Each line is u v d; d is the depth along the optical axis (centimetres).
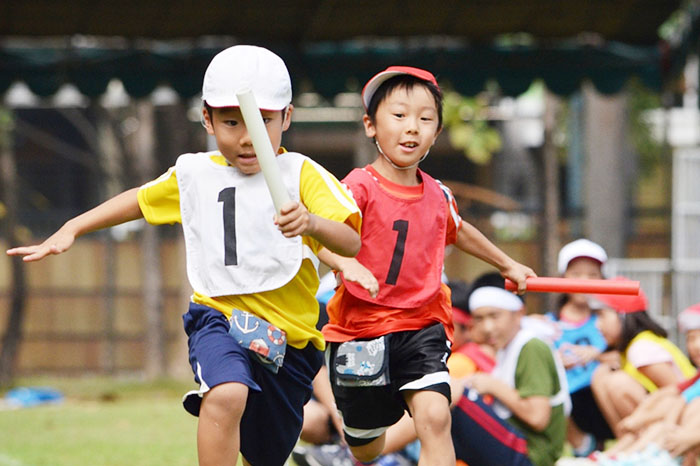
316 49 3481
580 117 5400
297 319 1182
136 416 2923
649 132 4959
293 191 1154
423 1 3256
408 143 1251
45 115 5769
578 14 3341
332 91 3531
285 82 1152
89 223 1174
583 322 1967
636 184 5144
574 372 1936
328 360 1312
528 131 5944
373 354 1255
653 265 3662
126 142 4850
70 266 4706
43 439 2478
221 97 1129
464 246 1341
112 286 4675
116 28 3344
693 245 3756
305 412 1775
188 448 2320
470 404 1603
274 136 1155
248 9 3269
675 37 3397
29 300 4694
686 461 1764
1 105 4678
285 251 1153
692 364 2092
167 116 5069
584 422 1981
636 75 3497
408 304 1259
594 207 4384
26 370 4684
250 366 1155
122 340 4697
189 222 1182
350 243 1075
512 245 4547
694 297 3703
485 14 3341
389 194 1256
